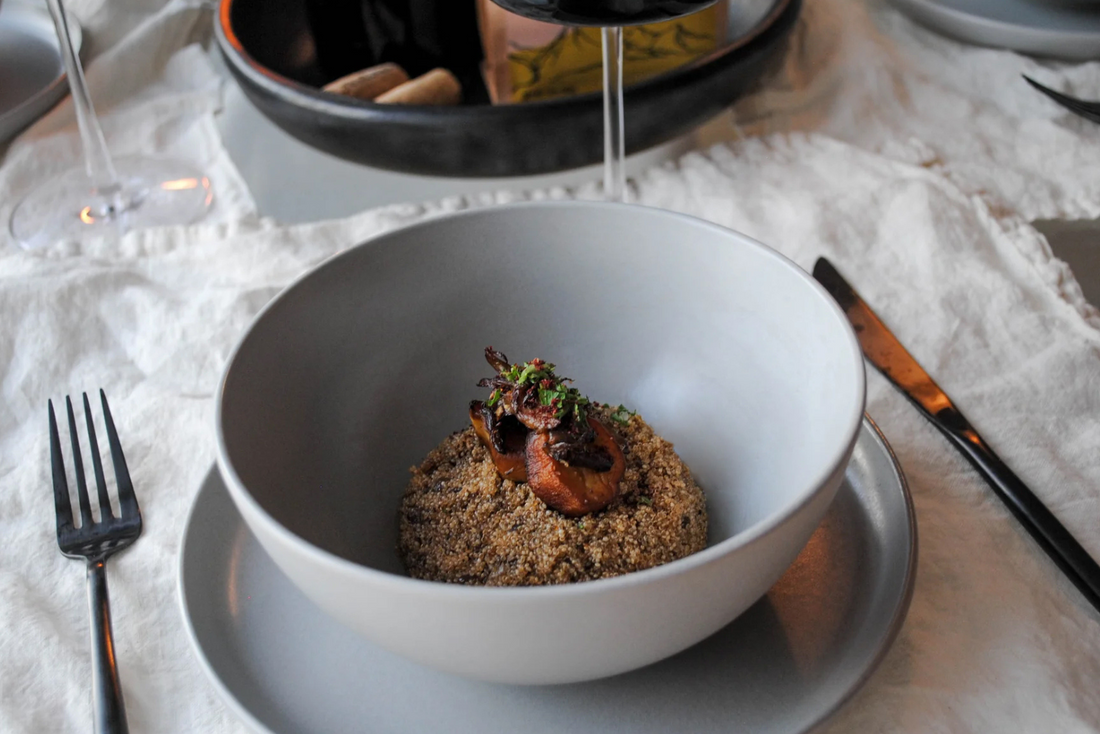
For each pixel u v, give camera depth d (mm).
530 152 579
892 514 395
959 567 411
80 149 681
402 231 441
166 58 745
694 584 326
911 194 567
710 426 441
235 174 649
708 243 435
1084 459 451
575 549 387
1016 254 543
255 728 355
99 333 543
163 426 487
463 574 394
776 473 408
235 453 376
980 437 447
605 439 403
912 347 500
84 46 747
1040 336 501
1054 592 405
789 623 375
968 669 383
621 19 499
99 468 456
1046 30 662
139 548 437
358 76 645
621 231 448
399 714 363
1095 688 382
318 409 423
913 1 699
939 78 682
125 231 614
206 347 522
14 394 518
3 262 588
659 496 404
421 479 425
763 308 425
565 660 340
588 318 463
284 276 564
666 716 356
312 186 644
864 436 417
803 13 710
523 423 397
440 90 633
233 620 385
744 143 639
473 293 458
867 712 375
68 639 411
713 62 577
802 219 566
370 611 337
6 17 760
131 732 382
